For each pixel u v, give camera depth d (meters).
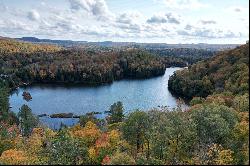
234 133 73.44
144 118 85.25
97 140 98.38
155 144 73.00
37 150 92.00
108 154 82.38
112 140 93.44
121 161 61.53
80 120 160.75
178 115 81.94
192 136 75.12
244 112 91.56
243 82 162.88
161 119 82.50
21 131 153.75
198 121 79.56
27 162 69.75
